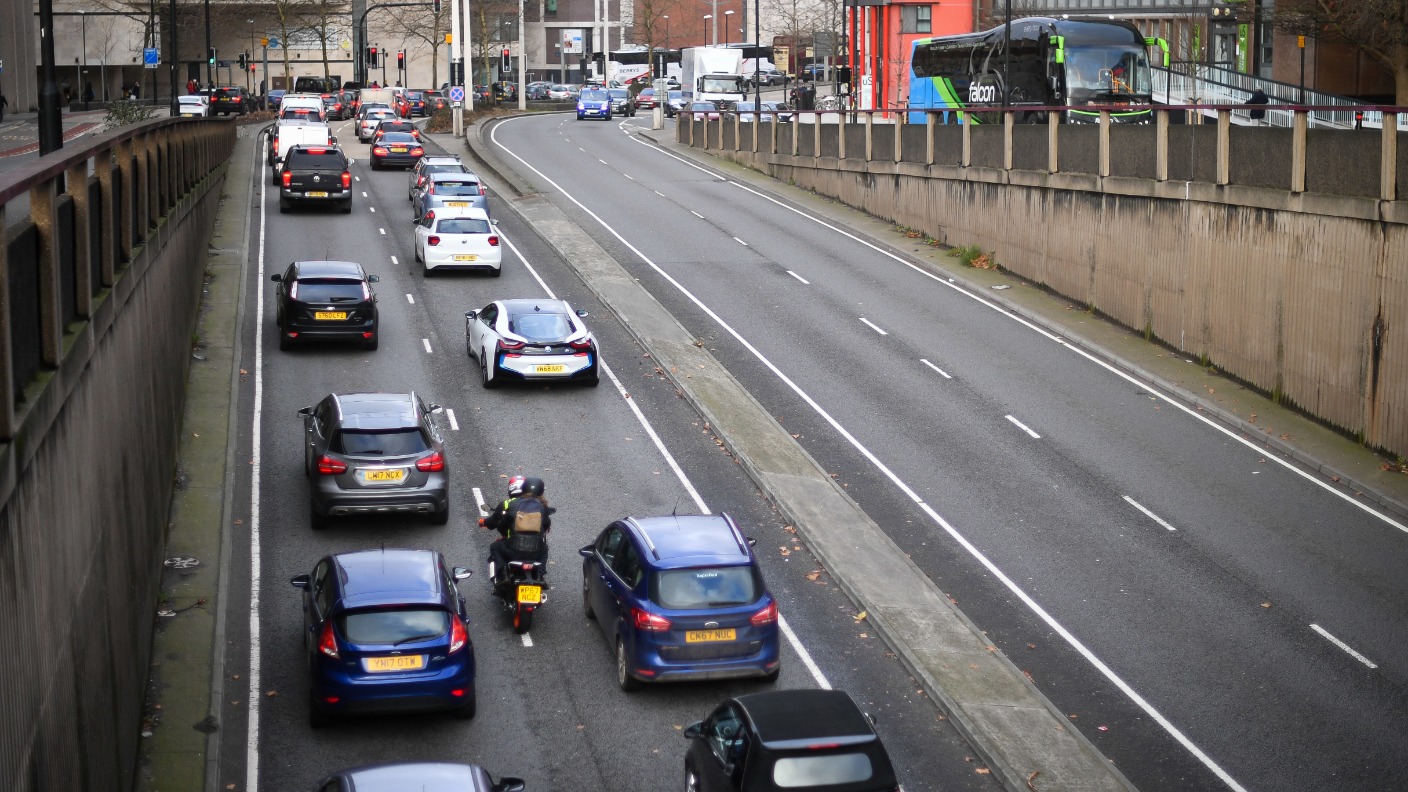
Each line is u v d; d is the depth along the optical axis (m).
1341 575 24.25
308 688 19.22
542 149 80.00
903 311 42.09
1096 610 22.84
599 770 17.19
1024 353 37.94
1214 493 28.05
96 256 17.53
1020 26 56.62
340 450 24.28
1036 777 17.27
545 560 21.12
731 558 18.98
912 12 86.31
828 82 135.38
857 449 30.25
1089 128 41.56
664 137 87.94
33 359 12.63
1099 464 29.56
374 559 18.70
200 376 33.25
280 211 55.03
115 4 135.25
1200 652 21.39
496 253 44.19
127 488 18.34
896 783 14.18
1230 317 35.28
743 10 153.38
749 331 39.47
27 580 11.12
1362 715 19.53
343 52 148.50
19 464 10.98
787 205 60.62
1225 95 52.94
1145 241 38.88
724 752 14.92
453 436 29.88
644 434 30.64
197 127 42.34
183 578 22.66
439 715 18.45
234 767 17.05
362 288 35.53
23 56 105.12
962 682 19.88
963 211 49.66
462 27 116.62
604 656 20.36
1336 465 29.20
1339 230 30.92
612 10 172.38
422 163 56.06
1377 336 29.75
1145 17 83.50
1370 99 64.31
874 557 24.44
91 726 13.82
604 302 41.78
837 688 19.80
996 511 26.97
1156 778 17.84
